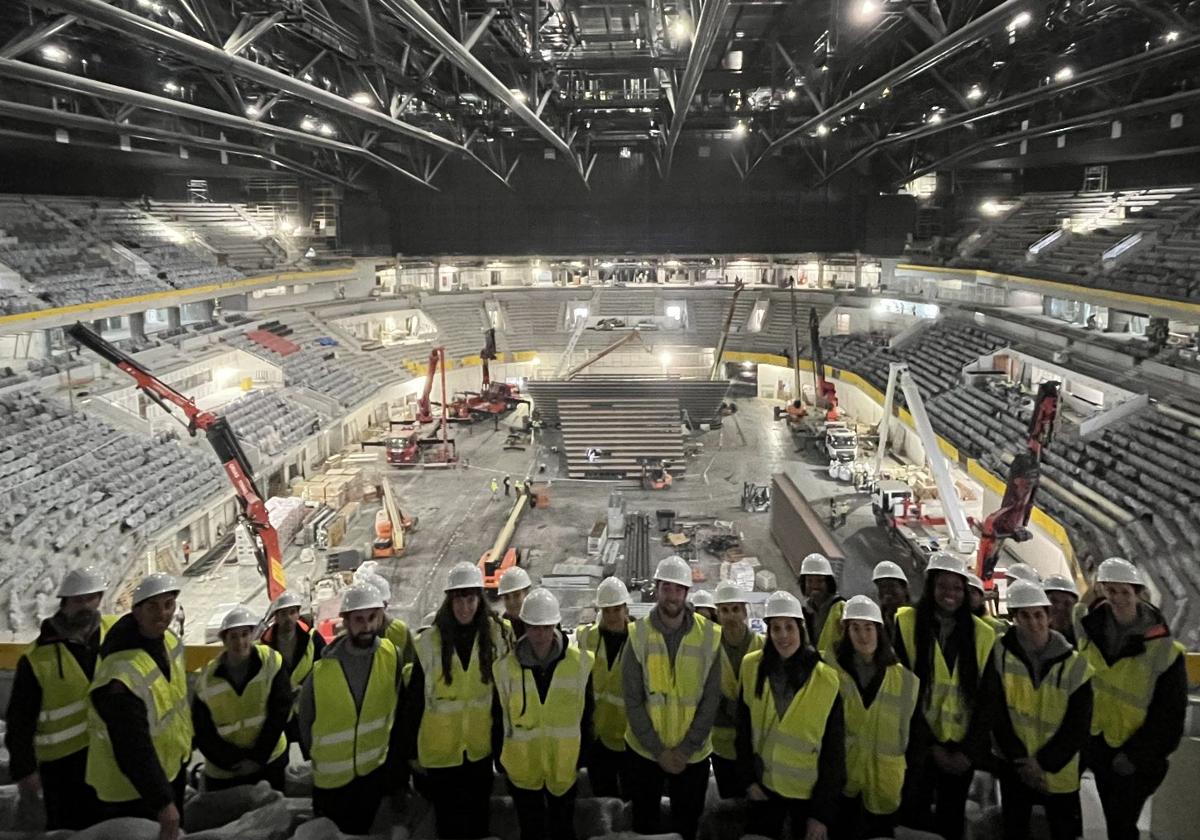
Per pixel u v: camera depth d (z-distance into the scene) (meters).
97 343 23.17
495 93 26.12
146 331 43.00
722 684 7.00
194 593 26.83
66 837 5.66
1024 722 6.07
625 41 34.72
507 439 47.47
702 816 6.82
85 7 15.61
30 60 28.42
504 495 37.25
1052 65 35.06
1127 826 6.32
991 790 7.69
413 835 6.61
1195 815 6.56
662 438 42.31
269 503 32.25
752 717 5.99
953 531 27.97
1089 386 34.19
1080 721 5.88
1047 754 5.91
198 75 33.94
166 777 5.74
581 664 6.20
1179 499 24.09
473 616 6.25
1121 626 6.36
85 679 6.29
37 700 6.20
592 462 40.47
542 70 33.56
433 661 6.24
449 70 38.19
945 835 6.59
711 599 8.27
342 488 35.84
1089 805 7.34
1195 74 32.91
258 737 6.75
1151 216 43.12
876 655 6.07
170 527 27.59
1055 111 39.28
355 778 6.25
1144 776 6.19
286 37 29.50
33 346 34.59
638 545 29.97
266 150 44.50
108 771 5.93
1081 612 7.41
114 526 25.88
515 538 31.73
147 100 24.58
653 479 38.19
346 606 6.15
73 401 32.38
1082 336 38.09
